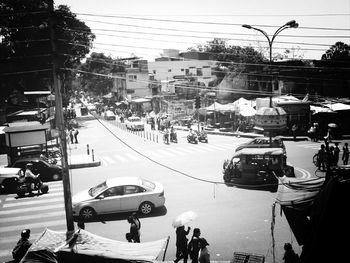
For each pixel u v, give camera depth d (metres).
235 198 15.48
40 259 7.82
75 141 35.66
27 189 17.20
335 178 6.86
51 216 14.06
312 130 31.27
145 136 39.19
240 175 17.83
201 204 14.80
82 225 10.95
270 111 21.42
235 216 13.18
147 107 67.56
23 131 23.83
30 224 13.24
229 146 30.02
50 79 52.12
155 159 25.30
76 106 106.69
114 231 12.22
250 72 47.50
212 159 24.36
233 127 40.09
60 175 20.44
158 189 14.13
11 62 46.28
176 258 9.76
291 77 44.25
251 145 21.08
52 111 47.41
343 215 6.61
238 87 48.88
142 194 13.74
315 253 6.64
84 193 14.21
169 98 60.53
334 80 43.97
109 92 104.00
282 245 10.48
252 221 12.59
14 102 56.59
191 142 32.78
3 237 12.09
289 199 8.67
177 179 19.19
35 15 44.94
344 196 6.69
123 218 13.62
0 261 10.23
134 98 73.50
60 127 10.02
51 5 10.04
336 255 6.51
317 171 19.50
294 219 8.62
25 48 46.56
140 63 75.44
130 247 8.11
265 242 10.73
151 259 7.39
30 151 24.95
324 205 6.80
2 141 33.44
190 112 55.47
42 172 20.22
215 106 41.81
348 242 6.51
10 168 19.52
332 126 30.34
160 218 13.30
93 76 100.31
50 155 26.77
